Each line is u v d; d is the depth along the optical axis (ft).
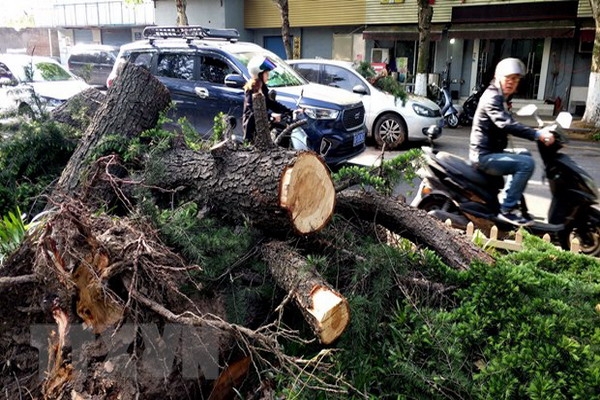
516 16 45.14
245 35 62.13
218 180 9.47
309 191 8.78
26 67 19.71
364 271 9.07
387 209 10.61
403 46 53.72
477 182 13.83
